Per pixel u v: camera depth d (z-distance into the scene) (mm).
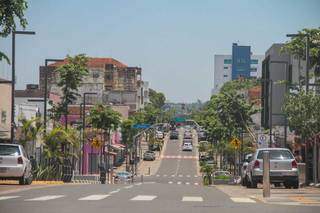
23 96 76312
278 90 76375
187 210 16219
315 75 48094
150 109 149375
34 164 43594
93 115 76312
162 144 143500
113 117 76812
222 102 75000
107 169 72312
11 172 27828
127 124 100438
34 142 48656
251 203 18906
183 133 175000
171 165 109375
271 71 77812
